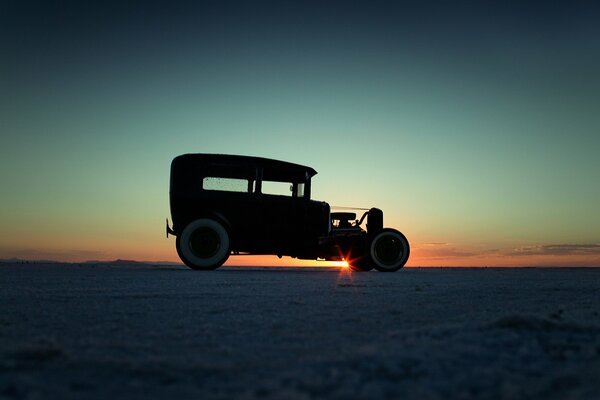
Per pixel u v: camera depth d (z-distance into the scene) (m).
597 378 2.29
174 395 2.13
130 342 3.19
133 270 10.85
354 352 2.88
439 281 8.37
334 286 7.18
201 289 6.52
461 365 2.53
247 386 2.25
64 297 5.57
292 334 3.48
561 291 6.65
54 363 2.61
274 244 11.64
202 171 11.38
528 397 2.06
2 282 7.39
